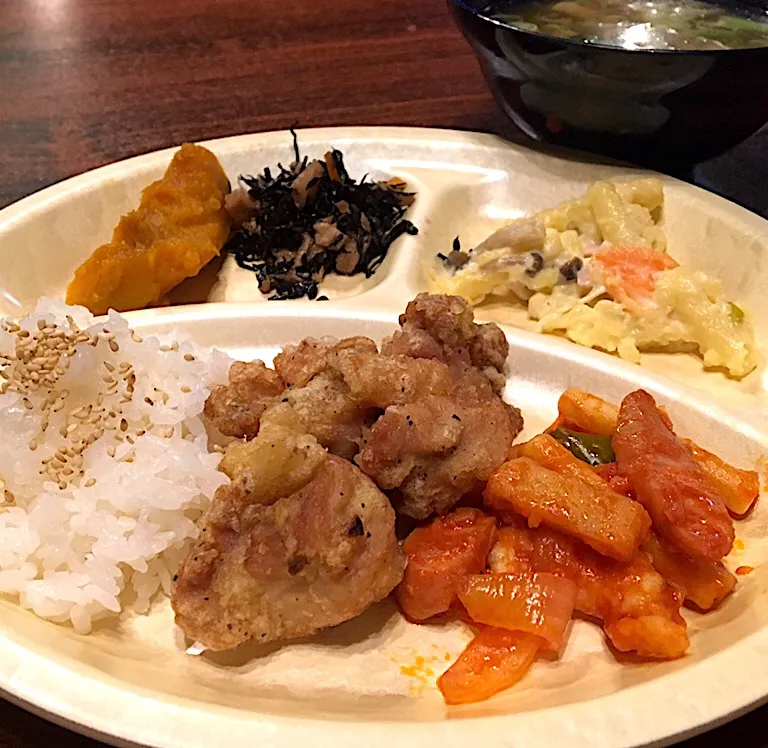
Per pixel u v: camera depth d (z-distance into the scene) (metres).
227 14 0.56
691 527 0.22
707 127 0.35
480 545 0.22
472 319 0.26
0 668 0.18
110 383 0.26
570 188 0.38
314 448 0.22
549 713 0.17
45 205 0.35
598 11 0.40
